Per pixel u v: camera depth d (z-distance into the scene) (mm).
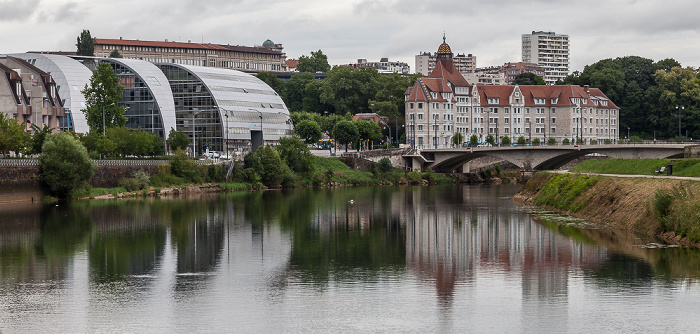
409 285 85125
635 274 87812
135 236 118875
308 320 72500
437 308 75938
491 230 124062
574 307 75688
